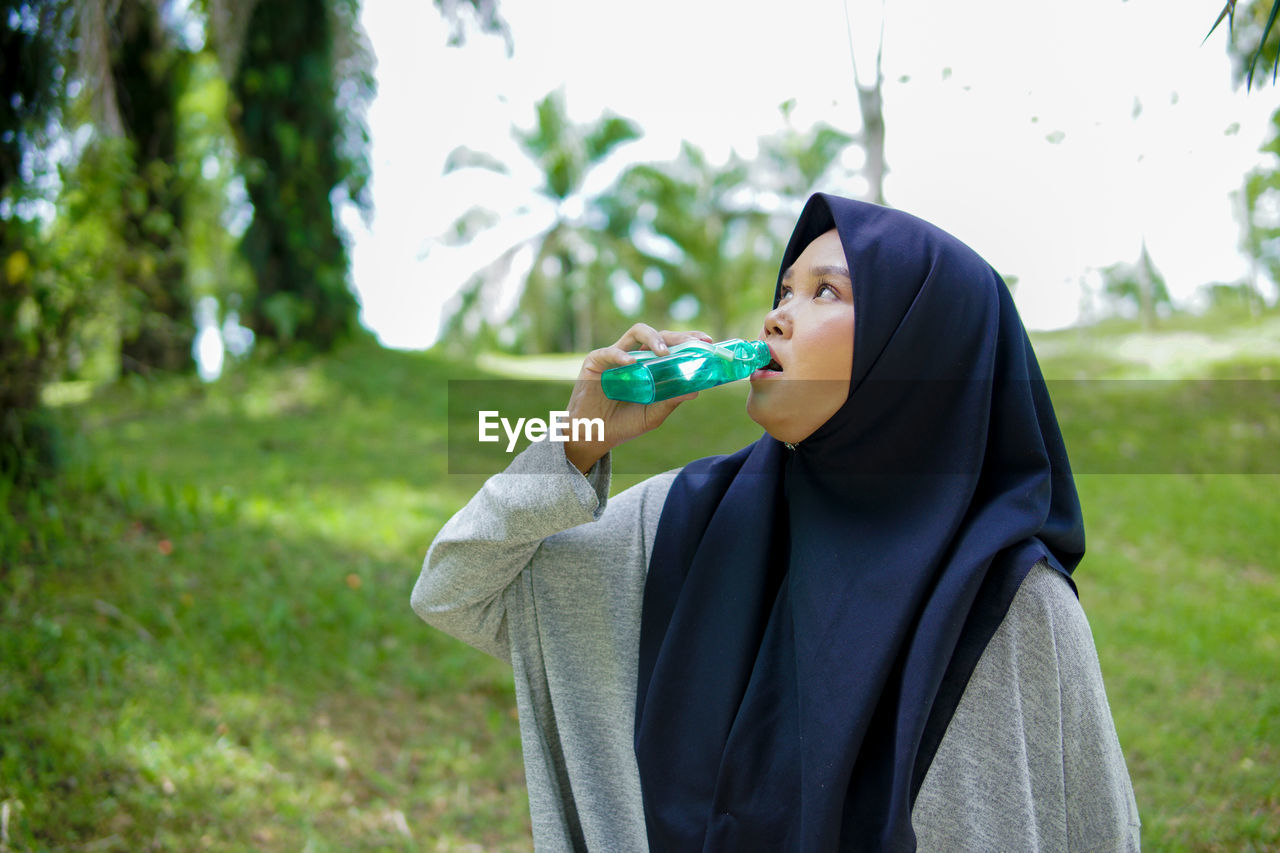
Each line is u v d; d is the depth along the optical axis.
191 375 8.66
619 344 1.30
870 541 1.27
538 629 1.46
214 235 9.67
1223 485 6.15
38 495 4.16
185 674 3.47
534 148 20.17
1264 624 4.09
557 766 1.47
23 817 2.58
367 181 10.05
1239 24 4.06
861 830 1.19
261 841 2.77
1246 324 10.07
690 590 1.38
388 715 3.63
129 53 6.51
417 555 5.04
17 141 3.92
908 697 1.15
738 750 1.26
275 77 8.99
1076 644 1.22
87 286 4.16
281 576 4.46
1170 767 2.84
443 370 10.49
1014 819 1.16
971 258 1.34
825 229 1.44
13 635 3.32
